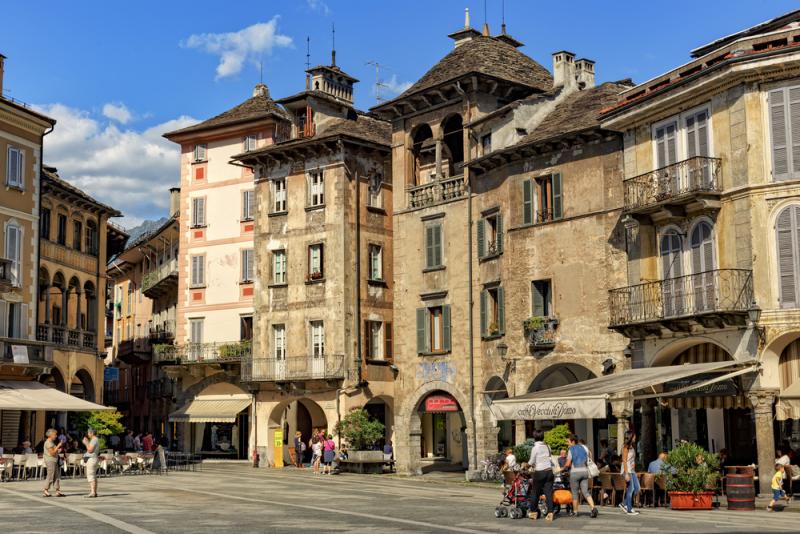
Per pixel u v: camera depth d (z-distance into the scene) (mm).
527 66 46531
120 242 64062
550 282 37656
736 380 29969
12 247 45875
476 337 41969
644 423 33531
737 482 25766
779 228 29016
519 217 39125
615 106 34969
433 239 44594
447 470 47438
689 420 35312
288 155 51969
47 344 45906
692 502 25812
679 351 32969
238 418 58031
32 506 25797
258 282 52906
